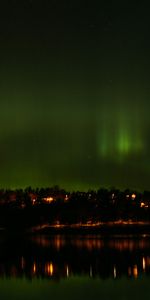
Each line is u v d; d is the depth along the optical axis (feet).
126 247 183.01
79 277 112.78
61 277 113.80
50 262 141.28
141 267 126.52
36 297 90.53
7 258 152.35
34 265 134.82
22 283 105.91
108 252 164.86
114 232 273.13
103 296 91.40
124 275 114.42
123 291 95.61
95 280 108.68
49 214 280.72
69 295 92.48
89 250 172.76
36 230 266.98
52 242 211.00
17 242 210.59
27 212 276.41
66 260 145.48
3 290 98.37
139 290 96.48
